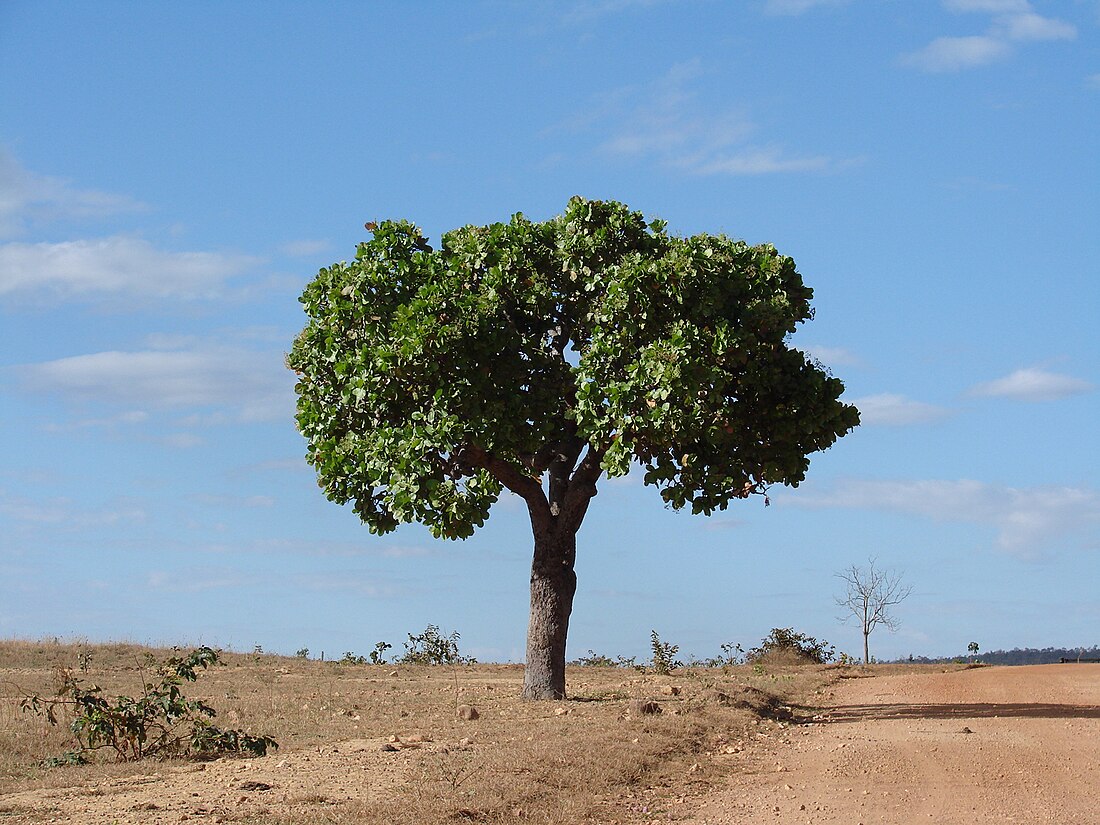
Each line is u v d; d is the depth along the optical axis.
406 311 19.12
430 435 18.86
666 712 17.98
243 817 9.84
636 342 19.11
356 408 20.06
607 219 20.83
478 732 15.59
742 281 19.30
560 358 20.92
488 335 19.19
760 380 19.45
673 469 19.19
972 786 11.98
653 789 11.76
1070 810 10.68
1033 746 14.98
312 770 12.28
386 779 11.71
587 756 12.82
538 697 21.06
